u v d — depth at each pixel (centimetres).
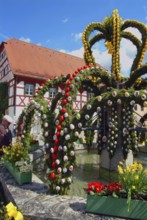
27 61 2298
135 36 728
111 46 708
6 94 2306
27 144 629
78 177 659
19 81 2102
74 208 343
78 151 1172
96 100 489
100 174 694
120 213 315
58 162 415
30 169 466
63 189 410
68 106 454
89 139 1070
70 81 504
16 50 2367
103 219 310
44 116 464
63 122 436
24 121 639
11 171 525
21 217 277
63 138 431
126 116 689
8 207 285
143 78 701
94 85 736
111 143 666
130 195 307
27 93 2138
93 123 817
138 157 1031
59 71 2434
